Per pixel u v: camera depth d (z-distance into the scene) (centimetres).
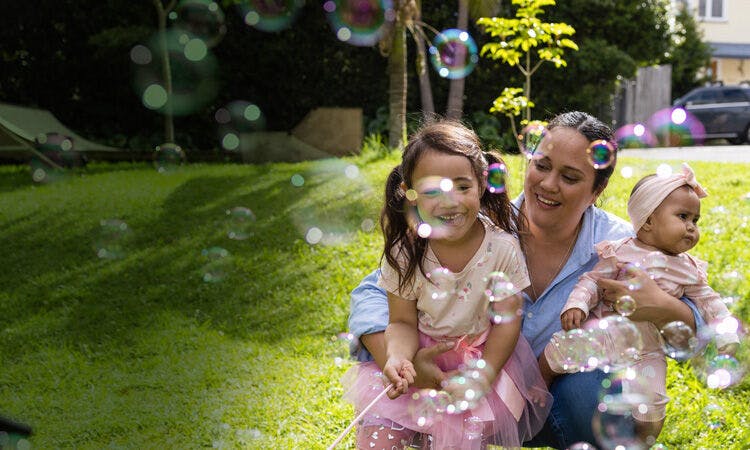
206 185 819
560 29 652
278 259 574
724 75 2486
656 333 227
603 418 224
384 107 1341
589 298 226
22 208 753
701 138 1574
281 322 481
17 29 1251
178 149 1083
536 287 241
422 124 237
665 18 1542
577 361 220
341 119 1177
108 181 877
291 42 1295
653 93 1638
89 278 570
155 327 484
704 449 309
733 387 355
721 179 705
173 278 559
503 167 235
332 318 478
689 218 230
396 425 219
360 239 598
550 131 229
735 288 432
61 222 700
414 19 991
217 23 1235
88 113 1295
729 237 529
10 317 517
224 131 1305
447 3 1345
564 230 234
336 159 998
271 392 382
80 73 1275
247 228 643
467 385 211
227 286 538
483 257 221
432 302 222
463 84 1325
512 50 675
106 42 1195
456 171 212
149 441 339
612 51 1416
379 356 225
